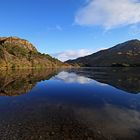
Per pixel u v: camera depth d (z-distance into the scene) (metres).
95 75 95.94
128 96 38.50
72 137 17.77
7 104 31.58
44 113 25.83
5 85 55.72
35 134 18.42
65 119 23.08
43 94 40.94
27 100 34.66
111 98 36.47
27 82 63.66
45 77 82.69
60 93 42.25
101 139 17.30
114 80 69.62
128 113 25.73
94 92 43.59
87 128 19.98
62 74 103.88
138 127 20.22
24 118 23.56
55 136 17.95
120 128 19.92
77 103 32.03
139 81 65.56
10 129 19.72
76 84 58.62
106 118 23.44
